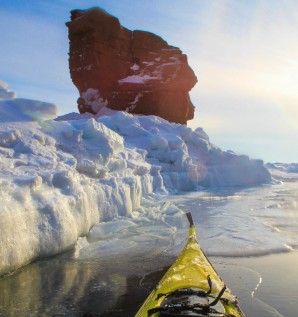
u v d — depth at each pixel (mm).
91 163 10477
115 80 29844
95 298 5566
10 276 6242
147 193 16000
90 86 29797
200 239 8977
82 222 8609
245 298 5504
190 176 21688
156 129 22031
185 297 3961
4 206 6152
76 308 5230
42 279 6238
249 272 6645
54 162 8906
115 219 10414
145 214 12305
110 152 11891
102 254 7797
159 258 7594
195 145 24984
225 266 7008
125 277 6473
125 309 5215
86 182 9438
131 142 20406
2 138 8820
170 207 13383
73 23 29328
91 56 29125
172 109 29922
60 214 7496
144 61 30969
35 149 9203
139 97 29297
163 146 20938
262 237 9141
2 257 6000
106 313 5094
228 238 9047
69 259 7363
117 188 11102
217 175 24500
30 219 6773
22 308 5199
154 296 4246
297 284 6082
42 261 7043
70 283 6117
